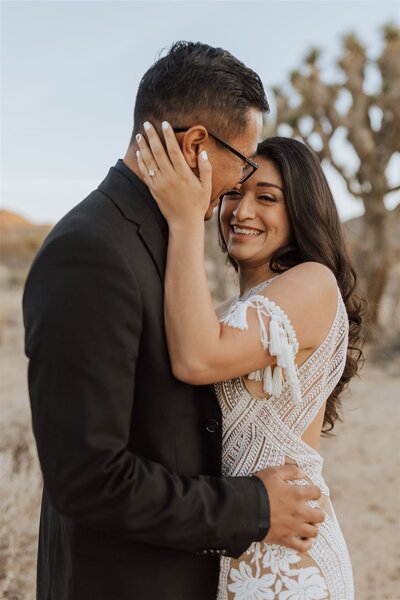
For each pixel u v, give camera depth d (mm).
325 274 1846
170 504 1476
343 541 1876
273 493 1640
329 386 1949
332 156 13078
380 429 7109
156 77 1634
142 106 1663
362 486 5488
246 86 1636
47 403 1401
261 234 2025
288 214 2014
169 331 1578
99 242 1464
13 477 4066
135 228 1594
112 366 1425
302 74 13023
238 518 1563
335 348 1915
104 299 1429
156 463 1537
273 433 1820
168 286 1594
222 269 12555
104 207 1579
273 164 2006
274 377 1737
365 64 12883
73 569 1639
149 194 1660
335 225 2066
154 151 1612
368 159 12617
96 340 1408
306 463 1860
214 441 1692
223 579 1772
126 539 1615
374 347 11367
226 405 1827
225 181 1704
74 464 1392
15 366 10586
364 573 4137
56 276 1431
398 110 12438
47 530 1883
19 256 40469
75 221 1504
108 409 1416
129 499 1418
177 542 1505
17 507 3713
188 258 1604
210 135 1627
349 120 12688
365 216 12938
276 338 1653
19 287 26797
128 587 1620
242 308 1684
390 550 4410
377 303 12695
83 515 1422
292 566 1700
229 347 1612
